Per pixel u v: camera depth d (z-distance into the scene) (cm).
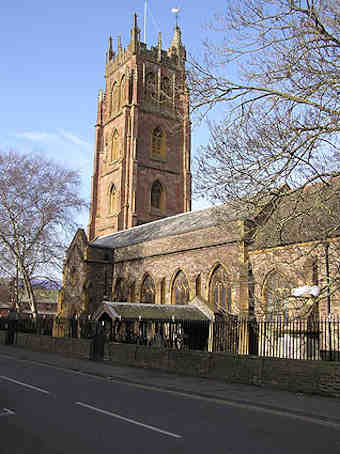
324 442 1010
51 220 4656
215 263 3547
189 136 7562
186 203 7312
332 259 2467
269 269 3016
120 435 978
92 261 4828
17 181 4581
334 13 1616
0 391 1521
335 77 1590
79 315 4753
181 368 2291
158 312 3331
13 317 4241
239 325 2889
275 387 1806
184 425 1116
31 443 886
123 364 2683
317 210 1819
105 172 7481
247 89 1708
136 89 7181
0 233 4559
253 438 1018
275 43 1658
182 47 6562
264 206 1700
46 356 3077
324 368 1656
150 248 4359
